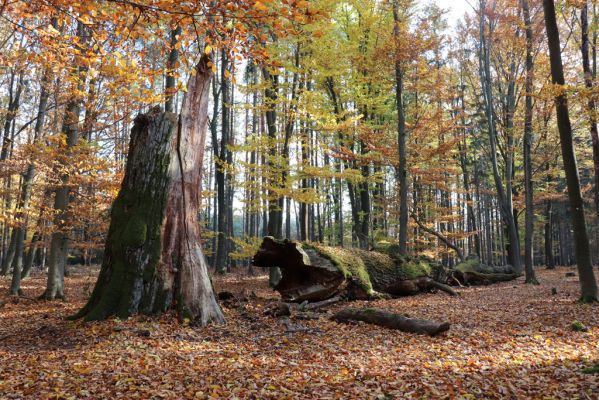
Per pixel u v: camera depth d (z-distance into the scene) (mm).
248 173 14320
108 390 4453
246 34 4445
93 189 12422
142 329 6906
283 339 7012
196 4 4141
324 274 11383
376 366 5500
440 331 7285
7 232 30656
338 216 32344
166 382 4719
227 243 32312
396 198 21953
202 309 7906
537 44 17703
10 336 7184
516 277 19781
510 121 19875
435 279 15758
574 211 10508
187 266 8117
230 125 30453
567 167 10648
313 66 14680
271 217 15930
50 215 11734
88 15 4664
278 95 13891
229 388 4578
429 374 5137
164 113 8625
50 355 5793
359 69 16922
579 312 8906
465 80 26453
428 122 16750
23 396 4250
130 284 7738
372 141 16391
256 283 17703
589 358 5613
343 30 18953
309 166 14148
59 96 11141
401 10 16328
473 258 20641
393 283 13156
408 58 15078
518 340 6809
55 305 11156
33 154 10445
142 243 7895
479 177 36531
